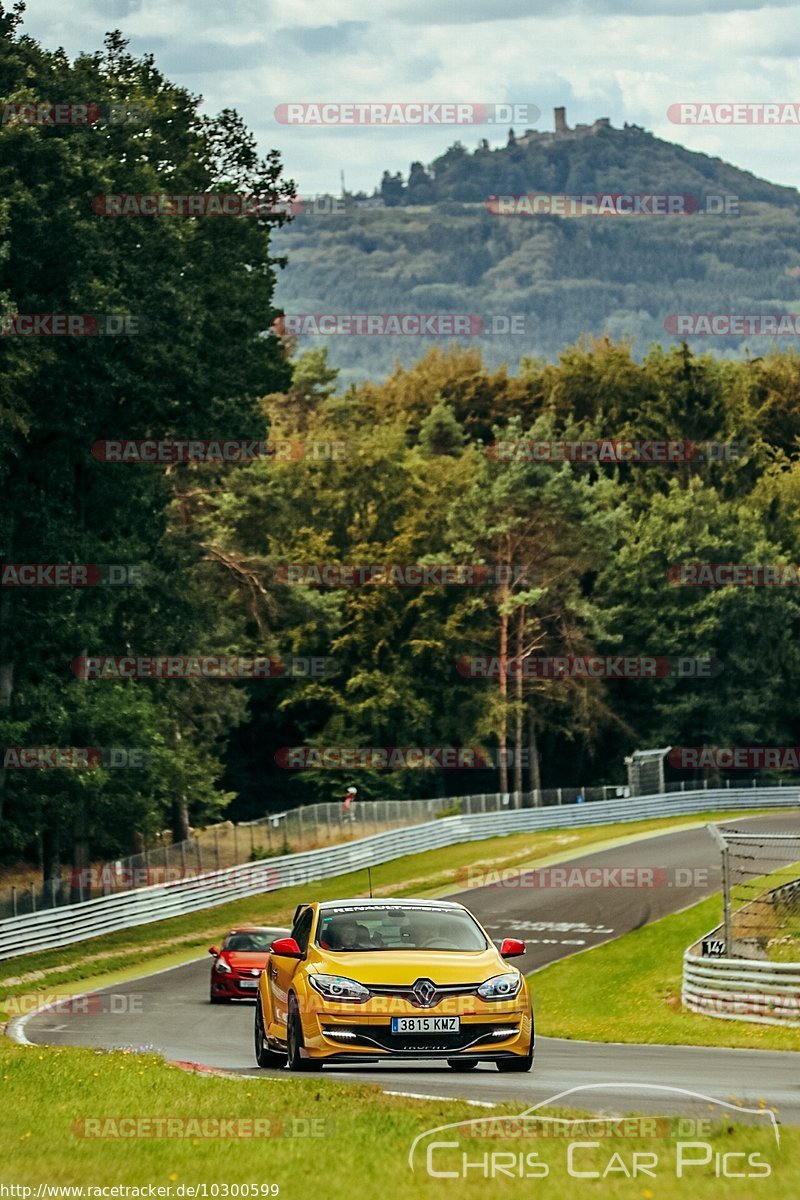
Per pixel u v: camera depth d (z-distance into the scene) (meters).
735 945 119.12
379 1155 35.19
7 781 162.62
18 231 138.75
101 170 142.12
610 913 166.12
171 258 151.00
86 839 178.50
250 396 170.25
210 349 160.38
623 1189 30.80
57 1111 45.25
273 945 57.09
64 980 140.00
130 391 151.12
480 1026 52.81
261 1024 59.78
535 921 164.62
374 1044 52.03
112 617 170.25
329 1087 47.19
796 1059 68.88
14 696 159.88
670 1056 71.31
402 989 52.38
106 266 143.62
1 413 137.50
